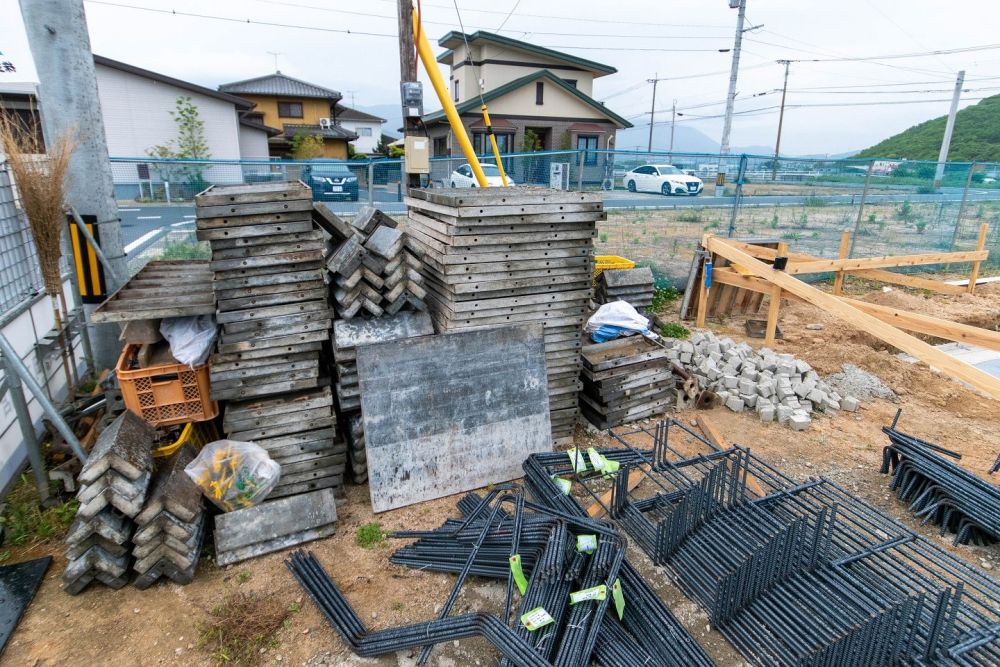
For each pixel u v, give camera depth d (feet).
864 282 37.63
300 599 10.73
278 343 12.73
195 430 13.75
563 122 91.04
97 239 16.22
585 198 14.51
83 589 10.73
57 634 9.81
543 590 10.19
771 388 19.13
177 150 70.08
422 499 13.61
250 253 12.08
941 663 9.05
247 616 10.19
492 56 90.84
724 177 36.60
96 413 15.31
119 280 17.20
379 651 9.51
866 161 38.93
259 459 12.64
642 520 12.67
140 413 12.65
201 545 11.62
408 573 11.47
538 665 8.70
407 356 13.28
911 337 17.89
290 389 13.08
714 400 18.85
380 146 122.52
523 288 14.76
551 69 94.68
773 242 31.30
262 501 12.82
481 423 14.10
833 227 40.01
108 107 67.82
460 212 13.34
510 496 13.07
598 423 17.26
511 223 14.02
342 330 13.32
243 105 75.10
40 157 14.39
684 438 16.98
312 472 13.58
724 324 28.09
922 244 42.91
